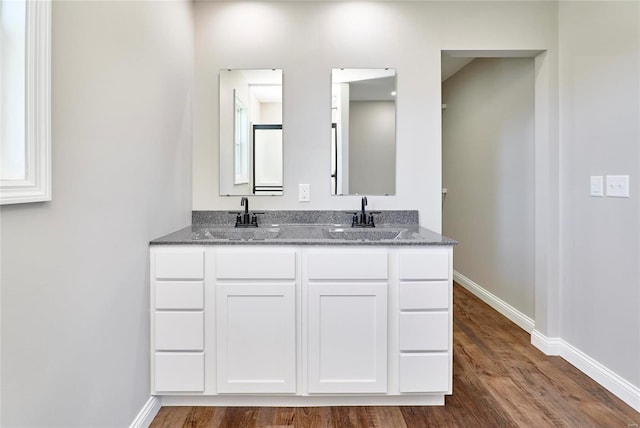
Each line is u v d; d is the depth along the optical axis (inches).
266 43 96.9
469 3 96.7
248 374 73.0
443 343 72.6
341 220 98.3
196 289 71.9
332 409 74.2
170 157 81.7
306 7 96.8
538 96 99.9
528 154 111.6
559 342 96.7
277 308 72.6
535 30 96.3
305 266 72.8
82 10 49.3
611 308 79.0
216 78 96.9
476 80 143.6
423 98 97.6
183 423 69.8
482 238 141.0
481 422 69.9
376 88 97.7
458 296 147.3
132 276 64.4
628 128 74.2
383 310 72.4
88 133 50.9
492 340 106.6
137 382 66.5
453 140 165.5
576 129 89.2
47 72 41.8
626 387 75.2
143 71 67.7
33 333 41.1
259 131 97.9
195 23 96.4
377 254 72.1
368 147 98.2
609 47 78.7
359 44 97.2
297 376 73.4
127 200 62.3
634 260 73.2
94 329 52.8
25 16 39.5
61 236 45.7
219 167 98.0
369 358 72.9
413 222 98.0
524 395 78.5
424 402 75.4
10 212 37.9
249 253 72.2
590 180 84.7
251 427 68.6
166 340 72.0
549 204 96.3
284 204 98.7
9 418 37.9
